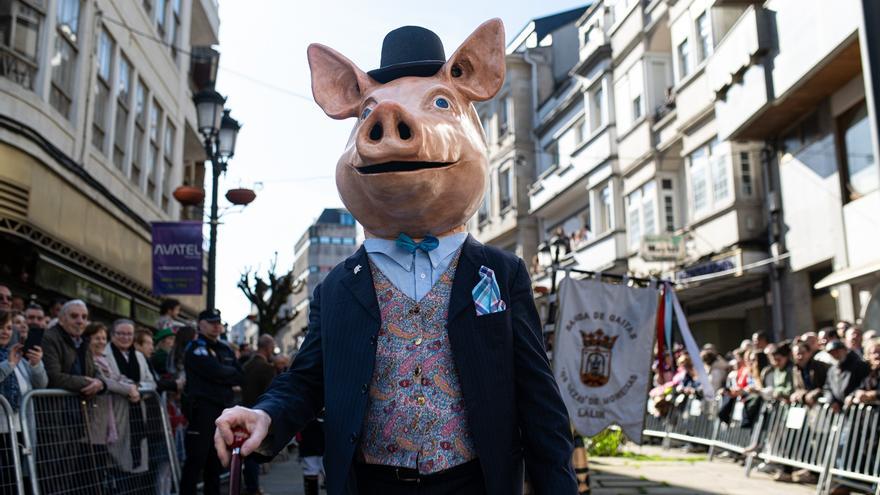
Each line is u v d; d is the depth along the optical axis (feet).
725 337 62.69
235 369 21.86
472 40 9.22
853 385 26.13
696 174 60.75
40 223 33.47
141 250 50.75
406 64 9.15
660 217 65.36
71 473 16.93
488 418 7.59
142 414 20.39
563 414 7.89
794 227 50.80
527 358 7.98
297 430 8.09
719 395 38.04
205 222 37.55
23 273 33.81
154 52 54.90
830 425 26.53
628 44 71.20
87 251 39.83
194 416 21.13
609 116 74.84
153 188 56.13
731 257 54.80
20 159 32.09
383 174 7.86
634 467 34.47
